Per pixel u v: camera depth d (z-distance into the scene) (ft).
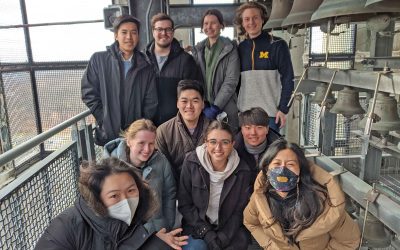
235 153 6.07
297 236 5.11
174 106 7.83
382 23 4.58
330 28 5.52
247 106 7.93
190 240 5.91
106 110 7.36
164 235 5.27
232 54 7.84
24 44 14.30
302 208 4.99
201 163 5.99
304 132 10.09
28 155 14.10
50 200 6.01
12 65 14.40
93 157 8.22
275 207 5.24
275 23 7.64
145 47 8.58
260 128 6.18
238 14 7.95
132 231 3.93
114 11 8.66
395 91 4.06
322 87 6.53
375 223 5.48
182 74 7.74
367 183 5.68
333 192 4.90
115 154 6.05
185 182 6.26
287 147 4.99
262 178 5.32
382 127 4.46
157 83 7.75
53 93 14.93
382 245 5.45
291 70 7.68
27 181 5.22
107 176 3.68
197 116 6.77
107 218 3.76
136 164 5.95
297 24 6.70
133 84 7.30
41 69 14.64
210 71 8.05
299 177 5.02
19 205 4.99
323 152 7.78
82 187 3.74
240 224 6.23
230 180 6.03
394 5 4.22
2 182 13.28
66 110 15.14
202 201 6.13
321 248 5.34
